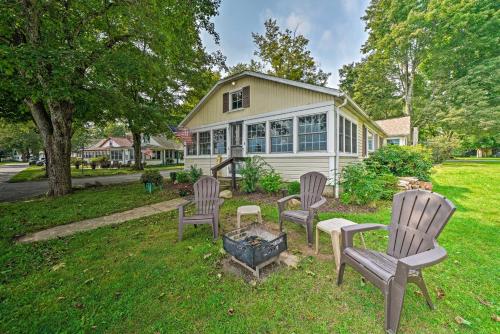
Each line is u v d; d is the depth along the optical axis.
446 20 14.17
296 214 3.35
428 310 1.84
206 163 10.69
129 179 12.55
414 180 6.29
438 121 15.80
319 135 6.77
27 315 1.90
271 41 17.33
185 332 1.69
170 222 4.38
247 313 1.86
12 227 4.18
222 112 9.74
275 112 7.76
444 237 3.19
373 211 4.62
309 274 2.39
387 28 17.17
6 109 8.66
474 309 1.84
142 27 6.27
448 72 15.66
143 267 2.64
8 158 42.88
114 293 2.16
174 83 12.98
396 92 19.91
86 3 5.71
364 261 1.90
